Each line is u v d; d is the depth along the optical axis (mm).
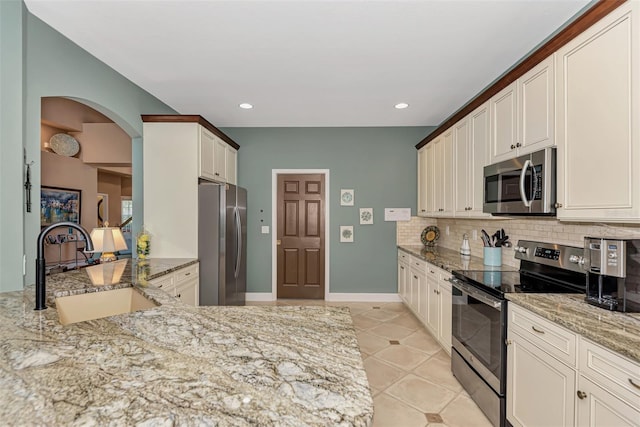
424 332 3469
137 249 3123
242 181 4637
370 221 4629
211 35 2240
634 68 1315
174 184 3225
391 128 4613
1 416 670
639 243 1455
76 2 1901
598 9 1479
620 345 1122
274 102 3564
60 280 2127
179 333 1169
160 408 704
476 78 2922
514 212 2133
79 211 5773
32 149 2029
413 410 2127
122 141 5883
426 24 2096
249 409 709
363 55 2508
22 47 1910
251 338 1137
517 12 1967
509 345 1811
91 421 658
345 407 728
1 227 1837
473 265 2836
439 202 3672
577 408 1324
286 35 2232
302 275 4715
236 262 3771
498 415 1882
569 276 2000
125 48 2420
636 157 1309
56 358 950
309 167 4637
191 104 3627
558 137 1762
